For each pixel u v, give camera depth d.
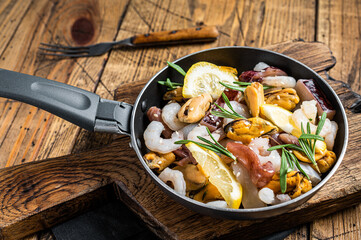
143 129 0.43
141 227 0.44
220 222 0.39
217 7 0.59
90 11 0.59
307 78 0.42
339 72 0.52
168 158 0.39
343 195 0.40
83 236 0.43
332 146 0.38
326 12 0.58
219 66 0.43
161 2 0.60
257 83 0.39
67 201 0.41
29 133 0.49
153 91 0.43
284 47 0.51
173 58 0.54
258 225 0.40
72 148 0.47
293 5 0.59
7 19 0.58
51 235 0.43
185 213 0.40
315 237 0.41
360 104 0.45
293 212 0.39
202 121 0.39
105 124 0.39
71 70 0.54
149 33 0.55
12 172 0.43
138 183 0.42
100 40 0.57
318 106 0.39
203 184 0.37
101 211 0.44
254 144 0.37
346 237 0.41
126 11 0.59
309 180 0.36
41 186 0.42
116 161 0.43
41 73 0.53
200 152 0.37
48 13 0.59
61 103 0.38
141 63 0.54
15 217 0.40
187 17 0.58
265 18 0.58
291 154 0.36
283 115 0.38
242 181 0.36
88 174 0.43
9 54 0.55
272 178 0.36
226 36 0.56
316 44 0.51
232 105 0.40
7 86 0.38
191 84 0.42
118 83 0.52
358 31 0.56
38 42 0.56
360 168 0.41
